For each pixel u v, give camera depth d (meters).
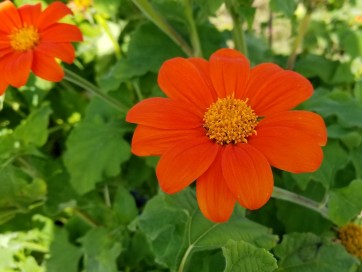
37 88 0.23
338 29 0.20
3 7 0.16
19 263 0.20
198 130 0.11
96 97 0.22
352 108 0.17
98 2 0.18
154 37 0.20
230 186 0.10
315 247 0.14
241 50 0.18
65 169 0.22
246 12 0.16
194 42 0.18
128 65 0.20
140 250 0.19
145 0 0.16
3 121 0.24
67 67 0.24
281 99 0.11
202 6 0.16
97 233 0.19
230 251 0.11
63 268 0.20
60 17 0.16
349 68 0.20
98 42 0.23
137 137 0.11
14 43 0.15
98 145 0.20
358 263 0.14
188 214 0.13
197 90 0.11
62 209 0.20
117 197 0.20
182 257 0.13
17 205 0.19
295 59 0.22
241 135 0.11
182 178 0.10
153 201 0.14
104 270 0.17
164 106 0.11
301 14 0.21
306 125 0.10
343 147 0.16
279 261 0.14
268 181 0.10
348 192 0.14
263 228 0.13
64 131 0.25
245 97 0.12
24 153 0.20
